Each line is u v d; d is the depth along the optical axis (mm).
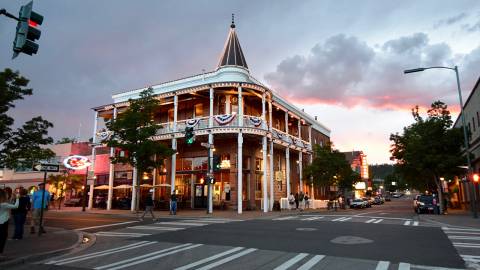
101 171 38344
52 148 43281
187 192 31938
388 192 135000
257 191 31844
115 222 18844
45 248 10367
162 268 7922
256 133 27984
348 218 20984
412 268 7605
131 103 26531
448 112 29469
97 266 8344
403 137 32812
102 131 34906
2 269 8188
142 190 33594
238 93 28469
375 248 9969
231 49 32188
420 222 18281
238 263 8219
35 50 9578
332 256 8859
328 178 38125
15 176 45375
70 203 38625
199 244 10977
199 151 32094
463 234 13008
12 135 17922
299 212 27781
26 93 17516
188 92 29688
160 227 16062
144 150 24828
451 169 28188
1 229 9109
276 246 10391
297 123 42031
